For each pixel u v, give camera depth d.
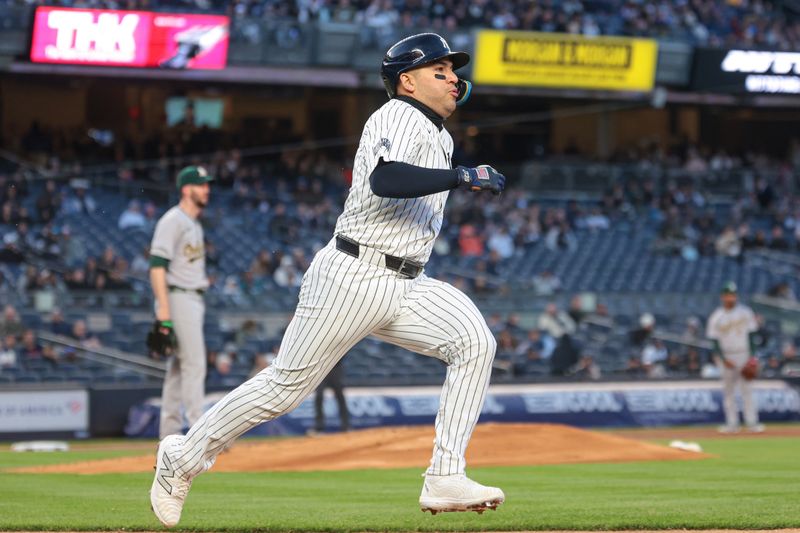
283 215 99.44
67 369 68.94
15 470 34.62
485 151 131.25
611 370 79.12
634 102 120.44
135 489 28.86
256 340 75.69
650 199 114.19
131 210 95.69
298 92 117.06
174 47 97.44
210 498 26.89
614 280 99.31
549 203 113.25
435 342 18.38
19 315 74.31
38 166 105.56
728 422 60.97
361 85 106.56
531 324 84.31
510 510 23.58
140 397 60.22
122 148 109.00
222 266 91.31
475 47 105.25
